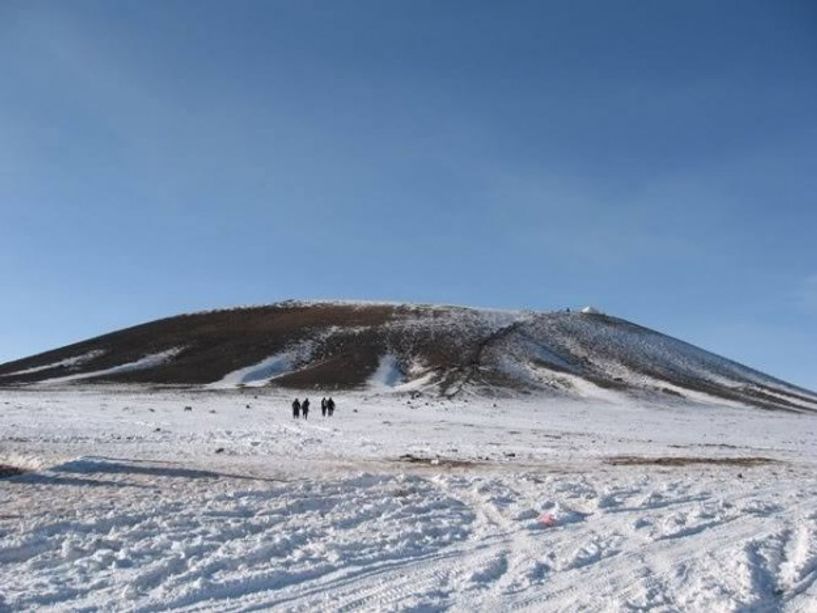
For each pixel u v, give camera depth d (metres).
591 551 11.09
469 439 33.59
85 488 14.12
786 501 16.20
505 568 10.05
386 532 11.56
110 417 41.56
